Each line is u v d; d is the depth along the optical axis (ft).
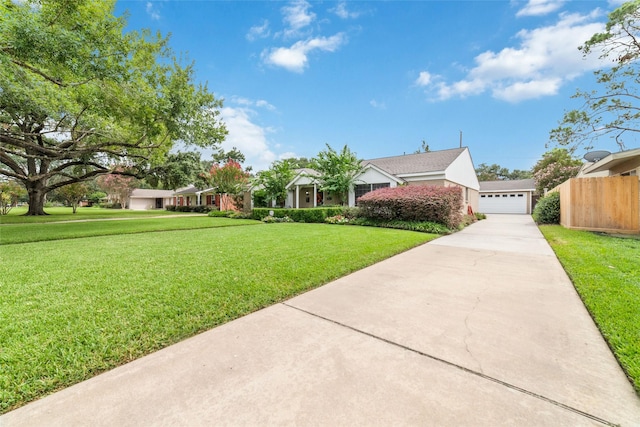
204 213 85.15
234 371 6.23
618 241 21.80
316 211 45.88
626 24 31.76
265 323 8.65
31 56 20.07
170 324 8.39
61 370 6.20
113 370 6.31
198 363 6.55
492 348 7.11
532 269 15.01
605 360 6.54
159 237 26.63
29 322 8.34
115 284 11.89
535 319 8.79
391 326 8.39
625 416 4.86
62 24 22.76
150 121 32.76
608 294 10.40
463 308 9.73
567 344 7.27
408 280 13.12
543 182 79.46
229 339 7.68
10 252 18.92
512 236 28.48
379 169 47.70
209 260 16.25
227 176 71.72
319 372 6.16
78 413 5.02
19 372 6.05
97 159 60.80
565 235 26.00
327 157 51.83
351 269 14.78
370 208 37.93
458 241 25.16
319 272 13.87
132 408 5.13
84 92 27.76
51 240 24.99
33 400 5.36
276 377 6.00
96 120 35.50
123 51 27.30
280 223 44.55
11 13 19.44
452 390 5.56
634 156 24.57
